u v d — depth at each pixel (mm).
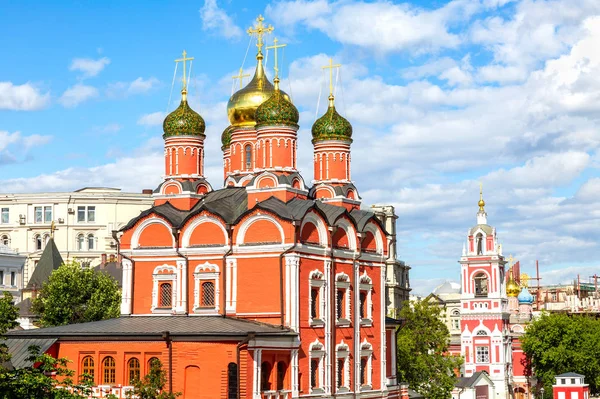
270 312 68938
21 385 47844
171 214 74875
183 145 78750
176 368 63812
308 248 70312
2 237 164500
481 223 153625
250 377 62688
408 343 97312
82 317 98250
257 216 70188
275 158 74750
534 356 138875
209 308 71625
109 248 162000
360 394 76125
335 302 74000
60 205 163000
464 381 134500
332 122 83688
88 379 55219
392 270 149125
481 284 156500
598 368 132250
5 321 56000
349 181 84062
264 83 83562
